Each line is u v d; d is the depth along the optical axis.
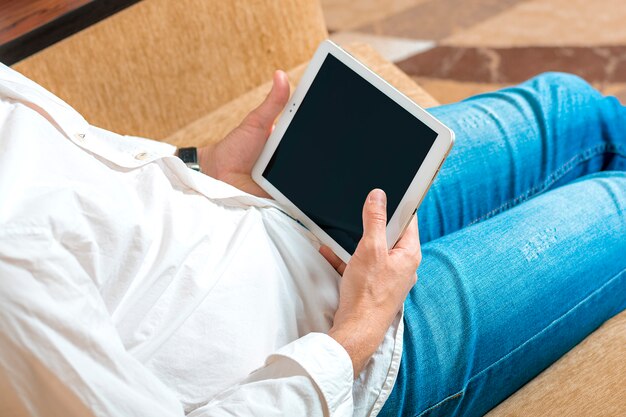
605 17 1.85
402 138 0.76
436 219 0.91
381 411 0.74
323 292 0.76
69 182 0.63
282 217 0.79
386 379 0.72
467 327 0.75
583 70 1.73
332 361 0.64
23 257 0.54
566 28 1.84
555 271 0.80
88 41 1.10
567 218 0.84
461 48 1.83
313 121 0.82
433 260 0.80
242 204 0.78
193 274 0.68
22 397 0.55
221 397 0.64
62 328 0.55
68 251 0.59
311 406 0.63
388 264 0.72
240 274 0.71
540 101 0.98
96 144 0.70
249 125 0.88
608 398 0.73
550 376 0.78
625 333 0.80
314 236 0.82
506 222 0.84
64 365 0.54
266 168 0.85
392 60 1.83
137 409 0.57
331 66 0.81
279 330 0.72
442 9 1.94
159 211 0.69
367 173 0.78
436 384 0.74
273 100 0.87
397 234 0.76
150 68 1.16
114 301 0.64
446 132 0.73
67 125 0.68
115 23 1.11
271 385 0.62
